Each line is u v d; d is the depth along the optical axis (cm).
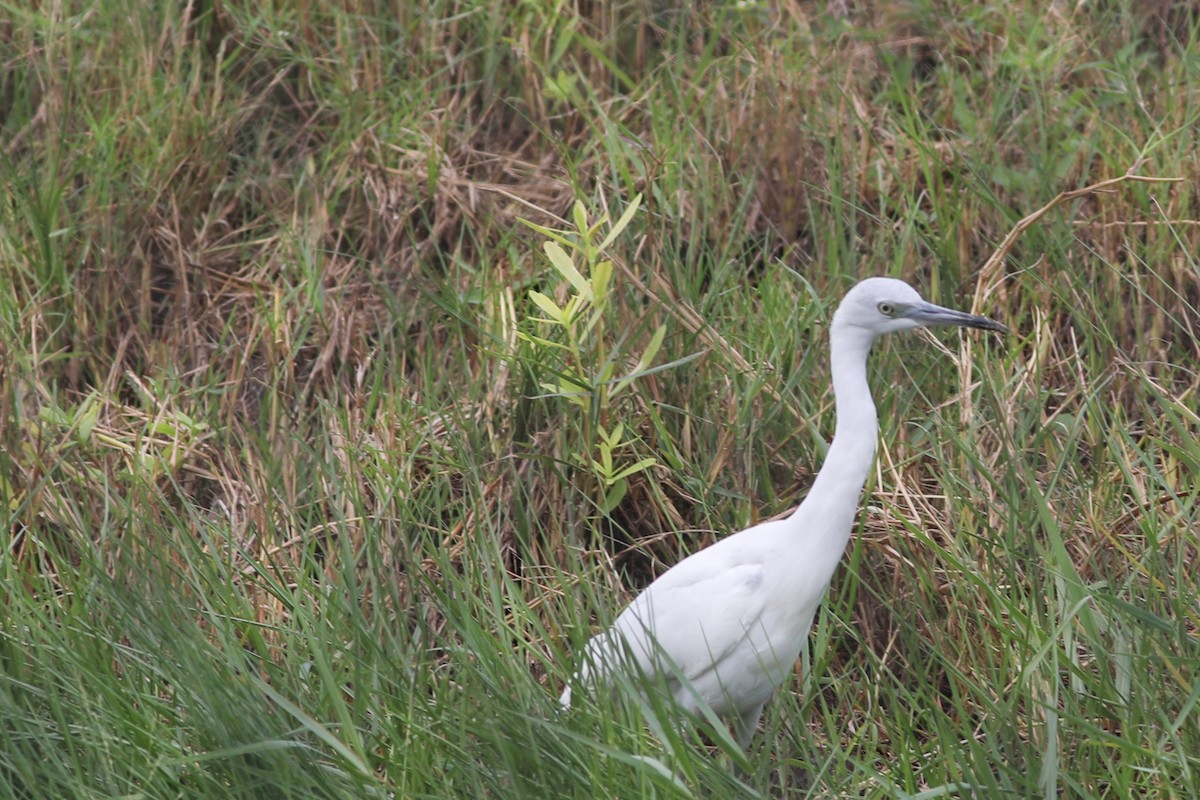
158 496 830
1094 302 916
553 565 801
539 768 593
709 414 858
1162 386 883
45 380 988
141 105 1116
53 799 607
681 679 629
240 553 809
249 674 627
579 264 948
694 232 962
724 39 1209
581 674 646
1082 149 1027
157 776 603
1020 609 717
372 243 1066
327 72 1164
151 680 685
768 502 829
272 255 1076
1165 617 706
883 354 893
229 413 950
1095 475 810
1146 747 646
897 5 1195
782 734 723
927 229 1007
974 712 726
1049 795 595
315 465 874
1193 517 790
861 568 798
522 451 867
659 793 591
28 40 1163
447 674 678
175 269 1060
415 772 605
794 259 1022
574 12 1186
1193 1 1177
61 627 705
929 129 1096
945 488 800
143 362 1029
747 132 1061
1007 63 1085
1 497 835
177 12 1170
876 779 615
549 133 1116
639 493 861
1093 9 1168
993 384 858
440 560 748
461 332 941
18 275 1018
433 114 1126
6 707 635
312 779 599
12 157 1124
